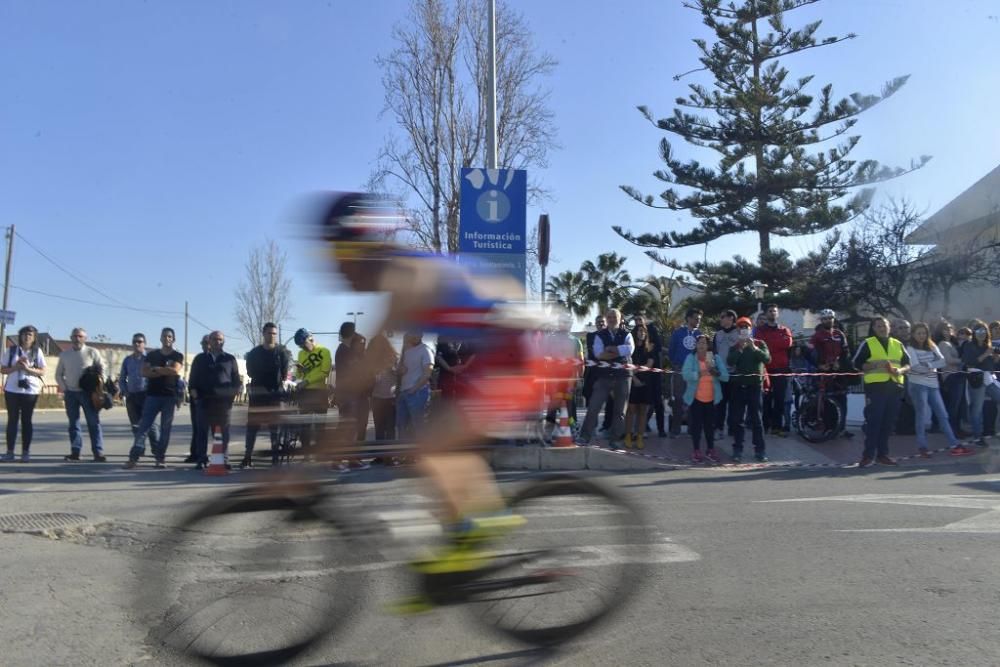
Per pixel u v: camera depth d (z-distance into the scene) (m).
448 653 4.20
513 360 4.41
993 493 8.77
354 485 4.22
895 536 6.65
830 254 29.86
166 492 8.85
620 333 11.92
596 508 4.38
